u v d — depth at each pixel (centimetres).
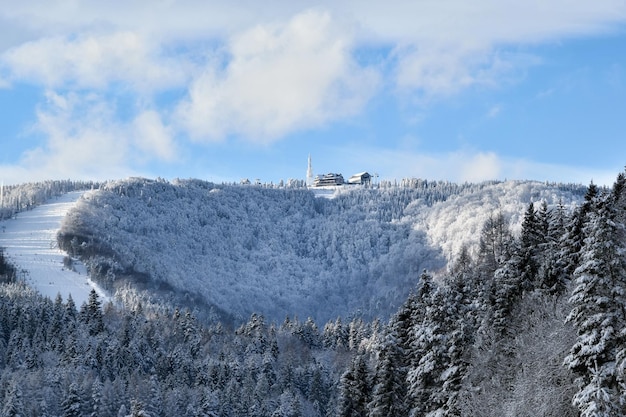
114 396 16600
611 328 4700
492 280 7812
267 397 19138
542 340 6209
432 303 7394
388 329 8644
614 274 4781
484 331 7019
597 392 4622
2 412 15138
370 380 8975
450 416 6744
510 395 6222
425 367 7219
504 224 9950
